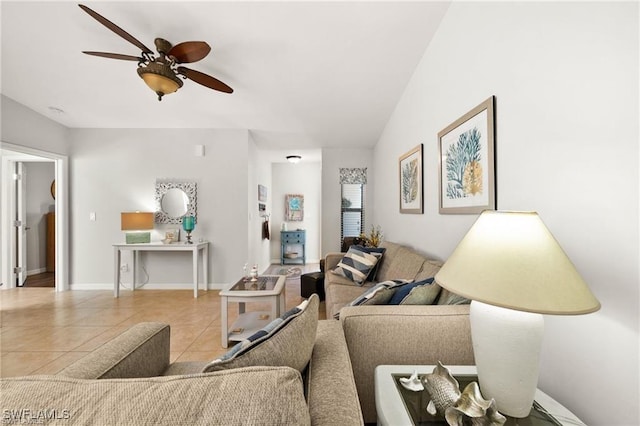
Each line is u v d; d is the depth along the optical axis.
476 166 1.49
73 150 3.94
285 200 6.48
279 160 6.16
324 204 4.95
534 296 0.65
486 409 0.66
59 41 2.07
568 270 0.68
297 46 2.12
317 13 1.78
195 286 3.61
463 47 1.62
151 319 2.84
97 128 3.97
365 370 1.13
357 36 2.02
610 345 0.80
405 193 2.84
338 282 2.65
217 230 4.09
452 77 1.76
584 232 0.88
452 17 1.74
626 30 0.75
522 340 0.73
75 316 2.92
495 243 0.74
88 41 2.06
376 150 4.65
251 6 1.71
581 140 0.89
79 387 0.49
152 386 0.49
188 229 3.80
